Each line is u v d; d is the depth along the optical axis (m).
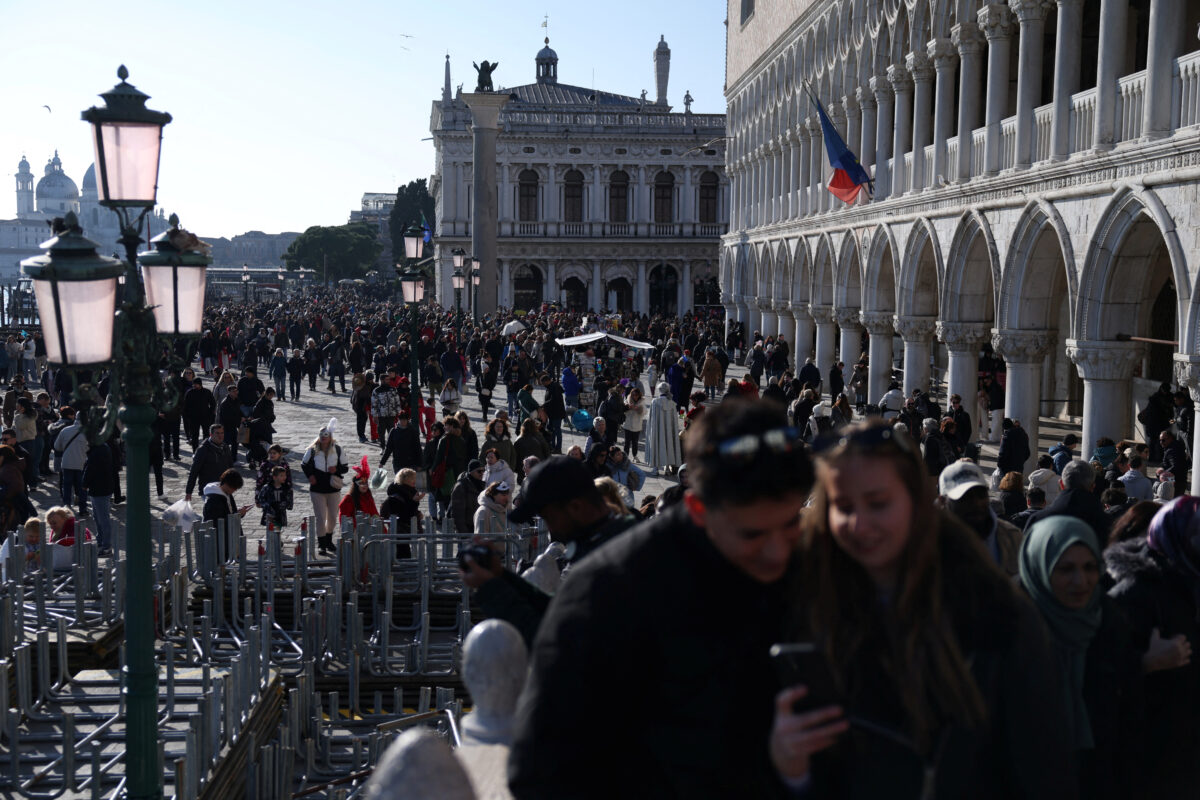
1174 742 5.18
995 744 3.05
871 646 2.94
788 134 44.91
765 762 2.88
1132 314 19.83
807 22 41.56
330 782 9.52
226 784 8.98
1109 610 4.84
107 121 8.17
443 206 91.12
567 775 2.73
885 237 32.75
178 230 9.05
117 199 8.31
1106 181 19.20
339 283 156.88
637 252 91.88
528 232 91.44
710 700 2.82
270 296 148.62
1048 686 3.02
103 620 12.52
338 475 18.25
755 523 2.71
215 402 30.27
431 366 36.47
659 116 91.62
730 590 2.85
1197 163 16.38
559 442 29.50
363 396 31.53
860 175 31.95
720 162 91.94
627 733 2.88
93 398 8.12
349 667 11.77
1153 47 17.92
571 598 2.85
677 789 2.84
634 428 28.38
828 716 2.65
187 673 11.13
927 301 30.33
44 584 13.27
